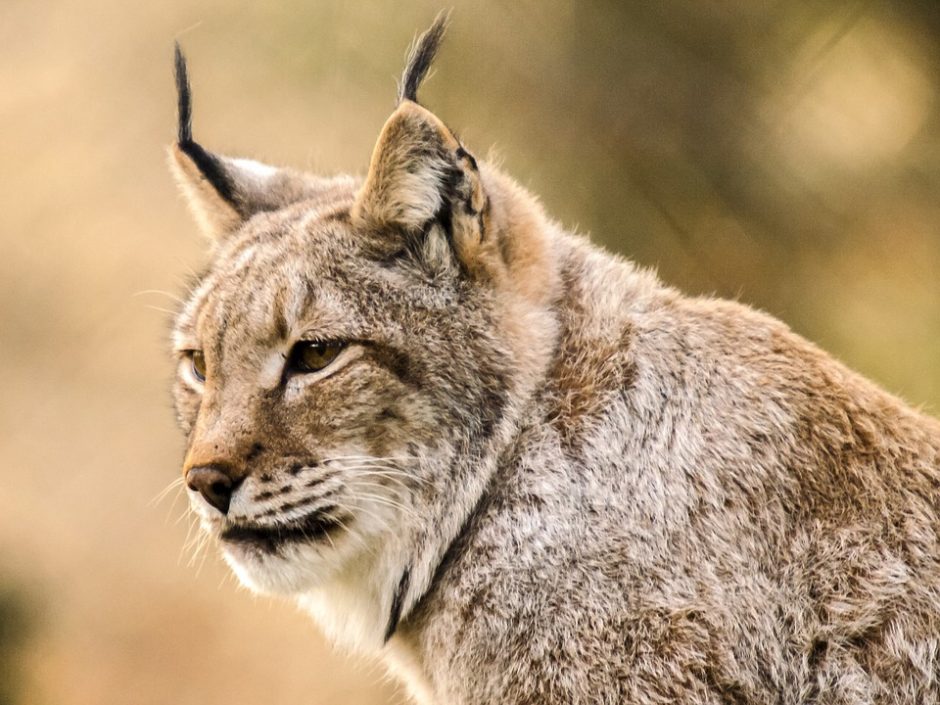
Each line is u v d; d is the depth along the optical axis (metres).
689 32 18.17
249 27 18.84
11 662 17.42
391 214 8.66
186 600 17.95
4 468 19.67
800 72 18.20
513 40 18.08
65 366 20.83
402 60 18.30
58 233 21.38
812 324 17.91
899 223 18.25
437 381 8.52
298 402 8.53
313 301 8.59
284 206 10.06
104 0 21.95
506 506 8.49
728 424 8.41
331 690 16.80
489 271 8.66
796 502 8.28
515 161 17.80
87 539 18.88
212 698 17.02
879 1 18.17
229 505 8.52
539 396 8.70
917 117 18.42
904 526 8.31
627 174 18.05
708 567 8.11
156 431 20.33
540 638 8.23
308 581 8.78
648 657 8.03
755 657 8.05
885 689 8.11
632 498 8.30
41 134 21.58
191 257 20.88
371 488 8.56
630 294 9.08
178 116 10.53
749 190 18.11
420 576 8.66
